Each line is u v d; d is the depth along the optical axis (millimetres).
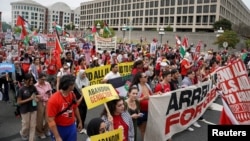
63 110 4586
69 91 4594
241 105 4238
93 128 3654
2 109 9344
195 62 17375
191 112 7250
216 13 87375
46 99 6574
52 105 4484
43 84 6609
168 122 6277
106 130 4012
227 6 98812
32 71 10016
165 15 102188
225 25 78188
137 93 5238
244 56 23141
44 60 14508
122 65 9305
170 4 100312
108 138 3721
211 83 8680
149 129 5859
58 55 10250
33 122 6238
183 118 6863
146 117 5891
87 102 4180
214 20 88125
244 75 4215
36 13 168875
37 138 6766
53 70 10125
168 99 6199
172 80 7402
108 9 127938
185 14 95750
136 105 5246
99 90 4336
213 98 9203
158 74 12398
